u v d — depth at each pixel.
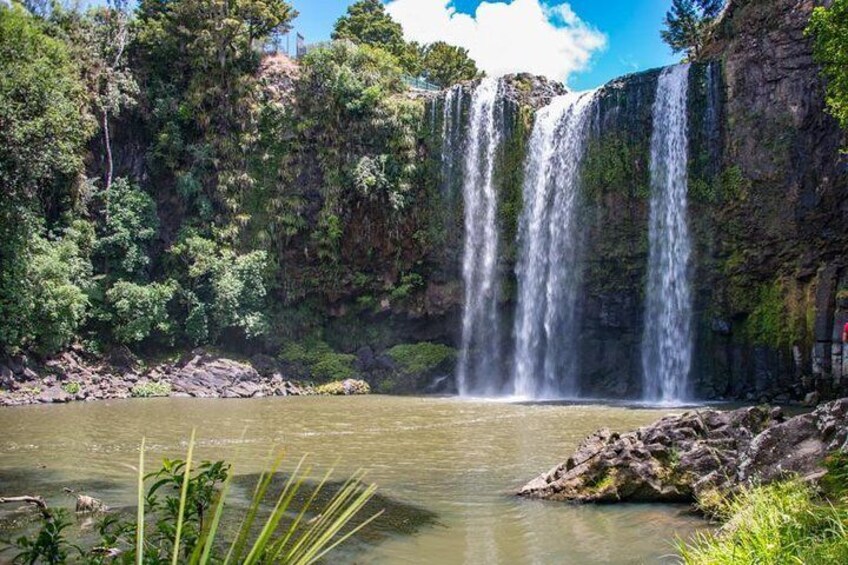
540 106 42.75
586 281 38.06
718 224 34.19
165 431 20.72
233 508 10.96
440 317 42.31
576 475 11.71
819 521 6.77
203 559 2.85
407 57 66.75
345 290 42.38
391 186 41.69
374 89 42.44
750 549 6.20
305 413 26.33
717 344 33.81
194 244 38.88
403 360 40.38
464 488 12.73
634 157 37.22
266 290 40.88
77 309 33.47
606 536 9.34
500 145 41.72
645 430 12.00
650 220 36.50
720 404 30.25
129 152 41.47
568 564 8.30
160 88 42.31
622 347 37.19
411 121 42.81
